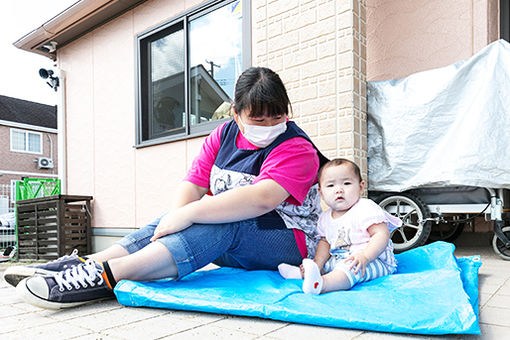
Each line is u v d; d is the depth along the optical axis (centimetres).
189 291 135
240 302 123
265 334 104
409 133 282
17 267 143
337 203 164
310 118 300
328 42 293
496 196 258
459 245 337
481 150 250
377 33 362
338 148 284
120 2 455
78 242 466
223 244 146
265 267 168
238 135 166
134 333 106
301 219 163
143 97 450
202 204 140
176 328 110
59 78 551
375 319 106
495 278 187
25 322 117
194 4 403
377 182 295
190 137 393
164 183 421
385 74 357
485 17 316
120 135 473
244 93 140
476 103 258
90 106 514
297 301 123
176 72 425
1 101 1755
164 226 141
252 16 350
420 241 273
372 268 153
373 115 300
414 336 102
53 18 499
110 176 482
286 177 142
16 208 490
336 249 166
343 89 284
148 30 442
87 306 136
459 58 326
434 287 130
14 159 1669
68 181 543
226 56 379
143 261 136
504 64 254
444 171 263
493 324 113
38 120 1811
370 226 157
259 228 152
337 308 115
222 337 102
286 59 316
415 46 345
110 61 489
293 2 313
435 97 275
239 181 155
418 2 344
